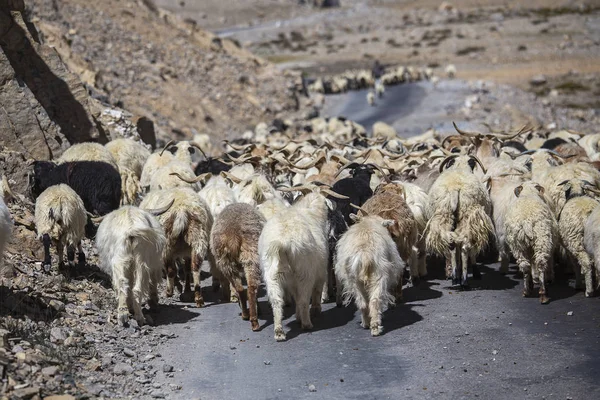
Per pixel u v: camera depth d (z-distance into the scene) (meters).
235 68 59.03
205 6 127.69
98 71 39.94
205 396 10.38
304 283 12.69
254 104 54.44
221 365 11.50
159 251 13.29
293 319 13.66
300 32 116.00
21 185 18.06
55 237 14.27
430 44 104.31
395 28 117.25
